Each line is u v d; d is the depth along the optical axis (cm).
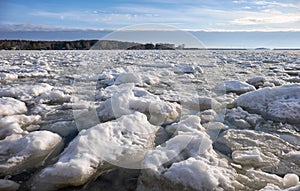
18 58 1372
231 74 728
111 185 179
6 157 215
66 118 318
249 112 353
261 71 820
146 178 184
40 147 227
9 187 175
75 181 178
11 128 267
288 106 338
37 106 372
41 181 181
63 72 766
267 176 190
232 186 175
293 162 215
